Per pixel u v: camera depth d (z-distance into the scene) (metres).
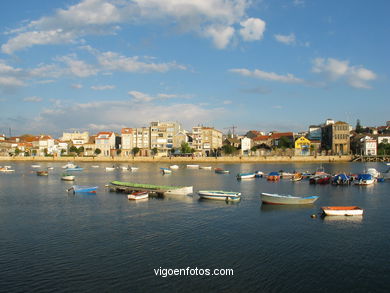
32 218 42.84
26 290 23.23
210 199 56.19
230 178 97.19
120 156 194.00
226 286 23.77
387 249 30.89
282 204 51.12
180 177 100.75
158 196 59.69
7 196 60.97
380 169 122.38
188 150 188.38
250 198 57.66
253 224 39.41
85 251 30.31
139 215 44.28
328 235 35.00
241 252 30.02
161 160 186.25
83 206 50.75
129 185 67.56
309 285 23.97
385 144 189.25
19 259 28.53
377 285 24.05
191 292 23.00
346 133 187.38
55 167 148.00
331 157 174.38
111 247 31.34
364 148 184.62
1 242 32.94
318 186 74.81
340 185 75.94
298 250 30.55
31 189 71.06
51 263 27.67
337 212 43.59
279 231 36.47
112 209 48.34
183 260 28.20
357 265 27.31
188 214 44.78
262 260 28.22
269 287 23.67
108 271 26.12
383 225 38.88
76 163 179.75
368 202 53.69
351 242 32.84
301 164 158.62
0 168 126.88
